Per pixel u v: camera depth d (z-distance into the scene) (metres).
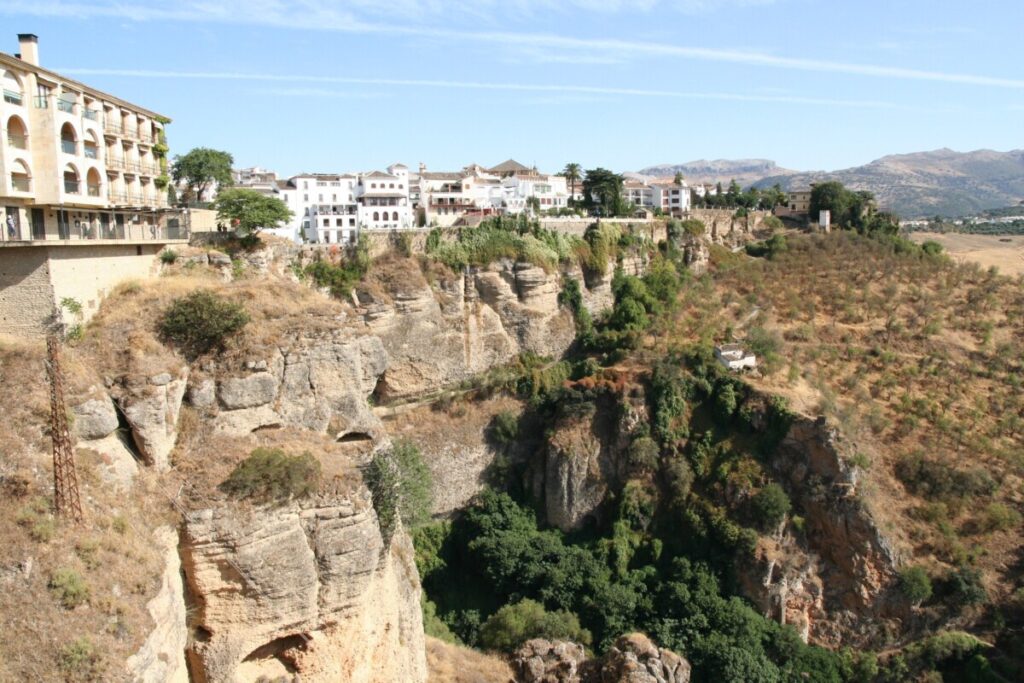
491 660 58.12
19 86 40.81
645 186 181.38
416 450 67.44
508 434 81.62
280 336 43.59
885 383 81.81
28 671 26.39
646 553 72.62
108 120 50.69
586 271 96.44
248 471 37.16
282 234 106.19
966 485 70.50
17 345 35.50
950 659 62.91
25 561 28.27
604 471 79.31
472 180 143.12
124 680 28.30
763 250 122.06
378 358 51.03
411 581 49.34
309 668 39.34
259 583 36.44
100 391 35.28
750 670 59.53
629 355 86.69
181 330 41.03
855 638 65.94
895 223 135.62
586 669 55.81
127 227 52.47
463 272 82.06
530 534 75.75
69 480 30.69
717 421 78.06
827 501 69.12
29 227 42.06
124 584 30.41
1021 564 66.56
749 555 67.81
